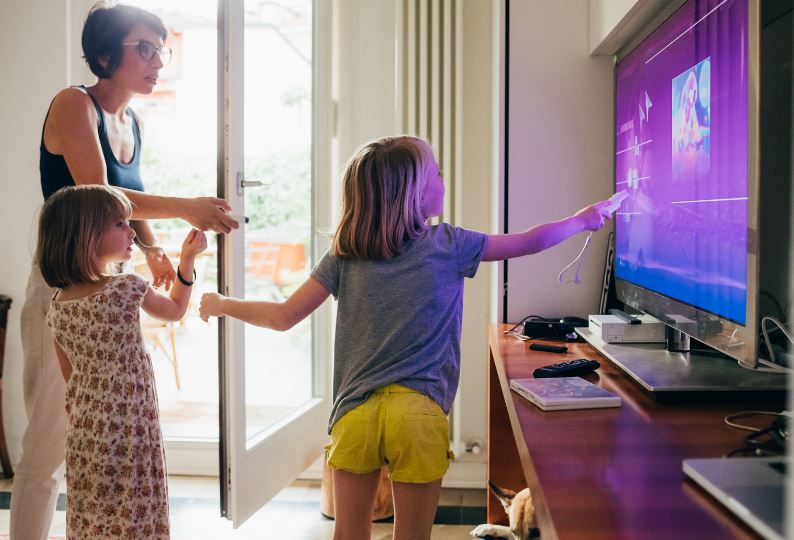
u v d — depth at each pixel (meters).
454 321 1.62
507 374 1.52
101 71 1.91
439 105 2.87
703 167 1.37
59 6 2.92
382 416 1.52
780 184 1.41
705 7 1.35
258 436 2.49
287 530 2.52
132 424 1.72
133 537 1.72
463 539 2.40
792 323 1.38
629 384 1.43
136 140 2.08
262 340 2.53
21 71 2.94
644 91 1.79
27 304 1.84
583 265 2.32
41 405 1.84
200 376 4.65
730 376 1.36
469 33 2.88
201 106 4.35
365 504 1.61
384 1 2.93
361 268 1.58
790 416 1.00
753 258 1.13
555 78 2.32
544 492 0.81
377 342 1.56
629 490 0.82
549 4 2.31
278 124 2.65
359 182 1.58
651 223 1.72
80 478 1.72
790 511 0.69
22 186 2.96
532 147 2.33
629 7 1.75
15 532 1.83
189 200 1.89
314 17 2.90
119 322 1.70
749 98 1.13
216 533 2.49
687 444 1.01
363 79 2.95
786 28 1.39
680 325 1.50
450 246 1.60
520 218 2.34
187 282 1.92
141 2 3.68
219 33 2.20
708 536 0.68
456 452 2.87
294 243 2.88
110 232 1.73
